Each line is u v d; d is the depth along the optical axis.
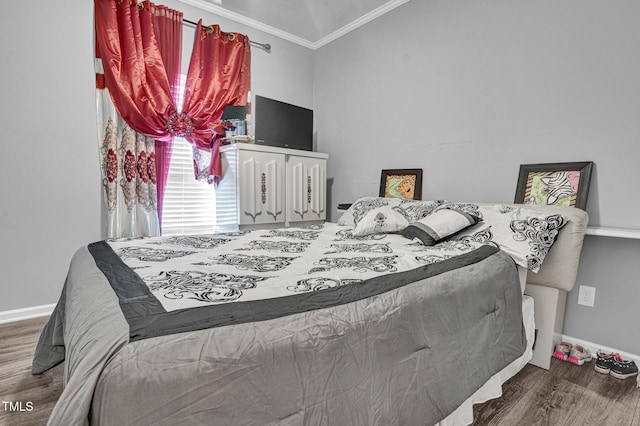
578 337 2.02
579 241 1.76
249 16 3.25
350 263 1.34
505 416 1.38
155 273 1.10
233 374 0.66
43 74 2.33
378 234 2.21
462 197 2.57
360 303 0.94
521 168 2.21
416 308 1.05
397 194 2.97
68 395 0.55
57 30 2.36
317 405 0.76
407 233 2.02
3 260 2.27
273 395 0.70
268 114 3.13
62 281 2.48
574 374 1.74
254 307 0.81
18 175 2.29
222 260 1.36
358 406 0.84
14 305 2.32
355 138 3.44
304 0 2.97
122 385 0.57
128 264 1.24
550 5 2.07
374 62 3.21
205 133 2.98
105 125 2.54
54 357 1.62
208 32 3.04
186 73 2.99
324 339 0.81
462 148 2.55
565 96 2.03
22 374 1.63
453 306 1.19
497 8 2.32
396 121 3.04
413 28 2.86
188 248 1.65
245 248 1.69
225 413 0.64
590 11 1.92
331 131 3.70
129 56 2.55
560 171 2.04
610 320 1.90
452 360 1.14
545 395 1.54
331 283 1.04
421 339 1.04
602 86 1.89
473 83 2.47
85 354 0.63
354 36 3.39
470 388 1.19
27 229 2.34
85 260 1.39
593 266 1.95
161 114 2.71
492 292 1.40
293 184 3.21
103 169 2.55
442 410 1.07
